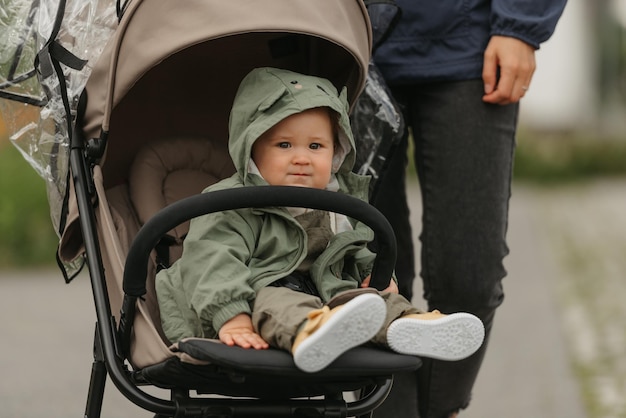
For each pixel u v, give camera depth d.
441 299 8.77
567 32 53.12
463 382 8.96
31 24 7.62
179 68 7.98
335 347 5.85
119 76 7.02
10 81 7.63
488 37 8.52
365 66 7.35
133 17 6.96
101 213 7.23
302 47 7.95
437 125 8.63
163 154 7.92
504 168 8.62
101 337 6.64
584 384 12.38
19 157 23.25
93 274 6.89
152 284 7.34
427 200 8.75
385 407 8.92
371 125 8.02
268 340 6.21
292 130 6.81
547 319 15.80
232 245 6.63
